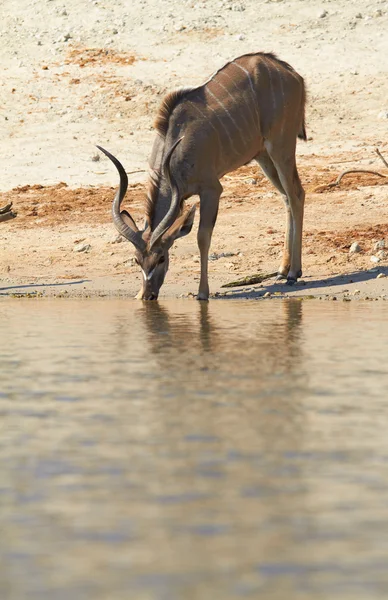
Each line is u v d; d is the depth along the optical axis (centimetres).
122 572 1035
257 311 3553
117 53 8600
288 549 1098
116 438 1608
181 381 2109
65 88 8144
